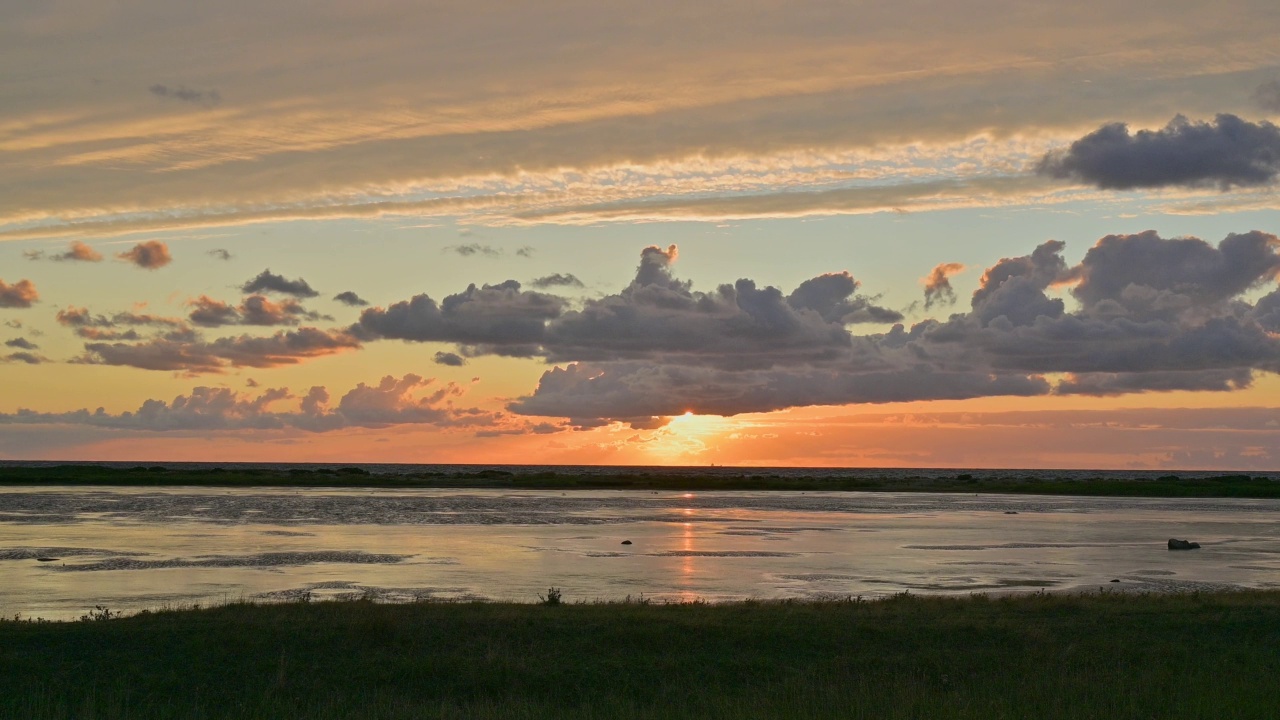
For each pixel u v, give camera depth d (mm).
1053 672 20469
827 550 58688
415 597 36656
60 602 34469
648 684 20328
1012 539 68188
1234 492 155375
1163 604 29656
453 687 19938
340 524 74375
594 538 64938
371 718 17062
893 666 21391
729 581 43094
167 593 36969
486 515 88312
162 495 115938
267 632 22750
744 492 163750
